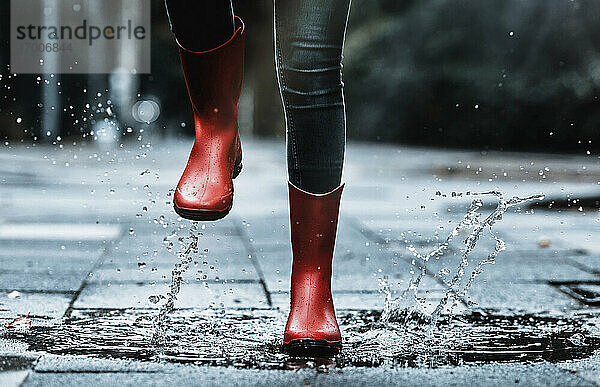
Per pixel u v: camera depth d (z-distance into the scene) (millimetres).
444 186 9070
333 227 2357
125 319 2637
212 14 2242
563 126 18031
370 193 8203
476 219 2834
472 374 2043
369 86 22828
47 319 2613
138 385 1890
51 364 2059
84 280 3363
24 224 5422
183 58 2316
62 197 7379
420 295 3170
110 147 17969
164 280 3391
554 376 2021
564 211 6781
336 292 3207
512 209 6887
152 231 5137
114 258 4012
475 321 2725
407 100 21719
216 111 2336
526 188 8773
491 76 19250
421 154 16766
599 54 17547
